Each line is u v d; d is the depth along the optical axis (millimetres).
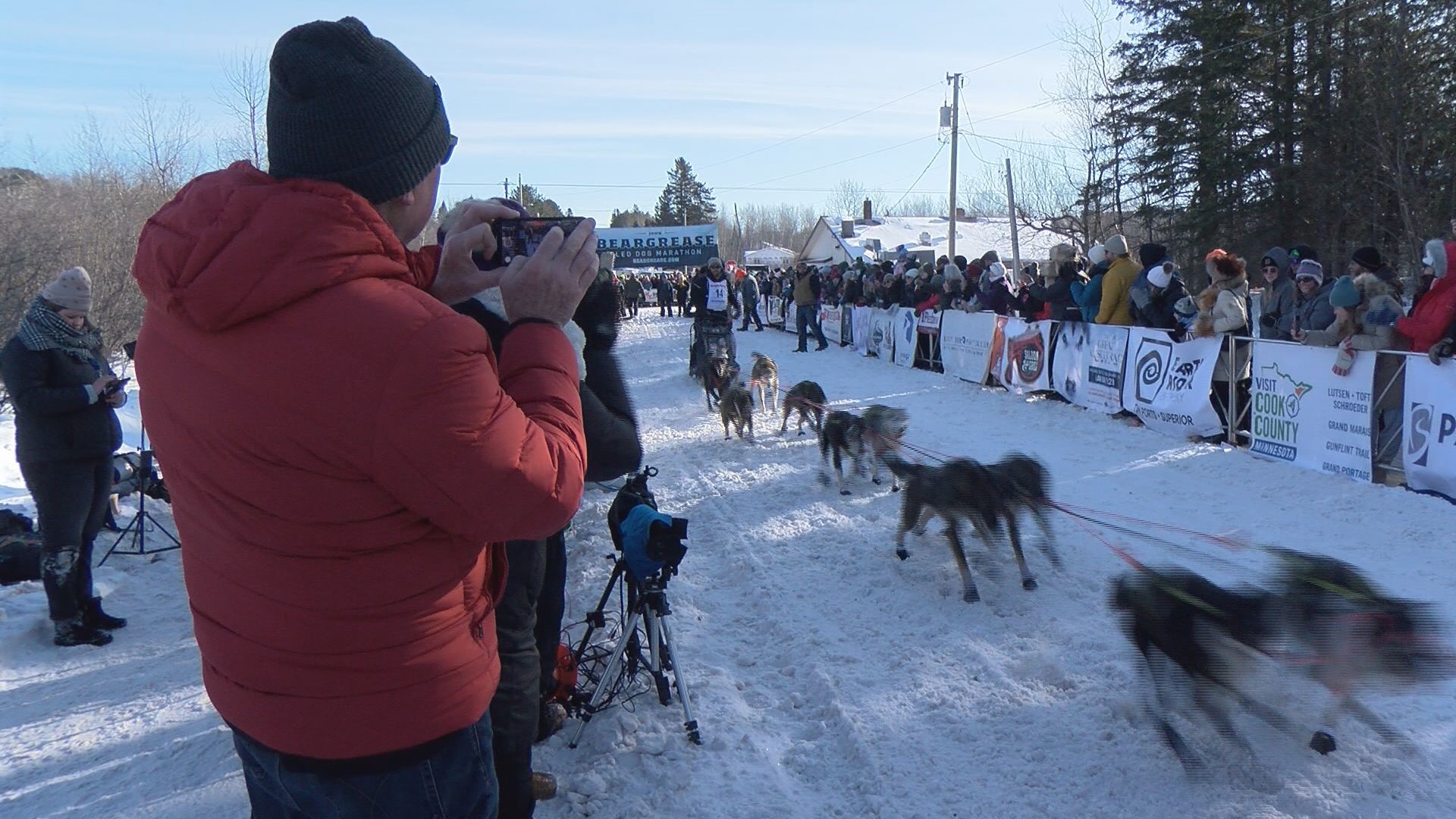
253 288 1274
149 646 4844
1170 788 3053
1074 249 10398
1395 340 6141
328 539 1322
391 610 1368
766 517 6516
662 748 3432
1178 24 22750
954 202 29062
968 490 4668
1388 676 2859
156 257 1328
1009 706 3615
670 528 3543
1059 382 10016
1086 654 3979
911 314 14172
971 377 12062
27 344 4566
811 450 8867
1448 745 3150
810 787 3242
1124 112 24547
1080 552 5262
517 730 2555
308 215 1306
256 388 1297
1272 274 7723
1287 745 3217
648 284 48438
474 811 1544
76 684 4418
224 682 1426
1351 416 6230
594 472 2387
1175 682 3207
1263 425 7035
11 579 5695
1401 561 4805
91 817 3256
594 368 2420
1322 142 21000
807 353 17656
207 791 3367
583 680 3920
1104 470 7098
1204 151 22281
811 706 3803
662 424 11164
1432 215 18672
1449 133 18531
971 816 2994
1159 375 8266
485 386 1341
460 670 1463
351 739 1385
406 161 1467
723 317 13195
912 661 4062
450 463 1293
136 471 6820
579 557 5695
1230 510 5891
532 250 1852
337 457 1295
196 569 1419
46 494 4707
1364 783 2971
